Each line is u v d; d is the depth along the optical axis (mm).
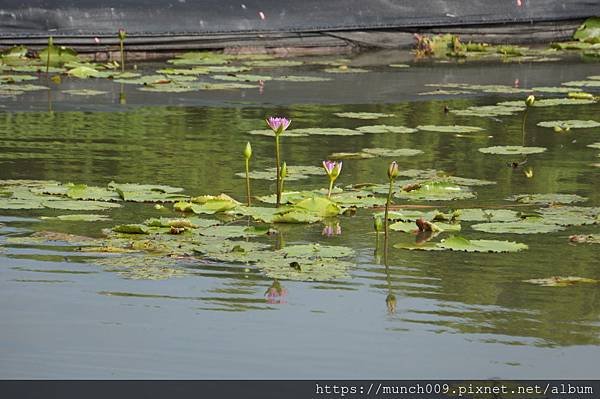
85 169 8688
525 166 9086
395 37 16953
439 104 12125
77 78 13680
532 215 7258
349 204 7652
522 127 10844
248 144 7453
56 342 5227
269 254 6500
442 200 7859
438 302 5805
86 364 4996
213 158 9219
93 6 15430
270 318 5562
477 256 6625
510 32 17500
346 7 16656
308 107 11836
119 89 12852
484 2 17297
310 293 5934
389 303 5785
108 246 6645
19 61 14867
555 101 11828
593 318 5582
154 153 9367
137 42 15617
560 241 6938
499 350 5188
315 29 16453
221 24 16062
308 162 9133
